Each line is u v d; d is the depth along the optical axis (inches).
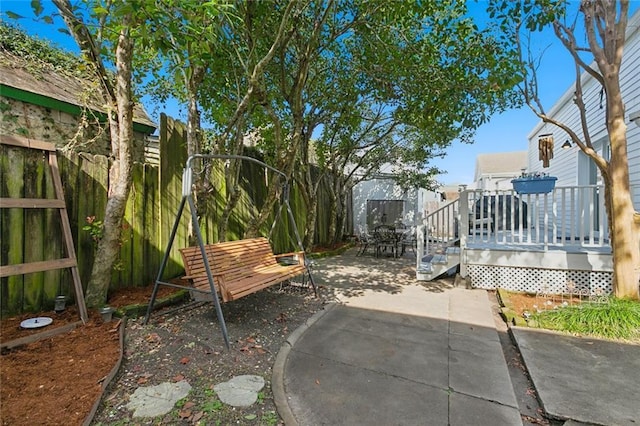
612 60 140.0
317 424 73.1
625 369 97.6
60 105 193.5
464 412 77.4
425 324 134.5
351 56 229.5
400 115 244.7
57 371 87.7
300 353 107.5
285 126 264.8
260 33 172.6
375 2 172.1
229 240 217.6
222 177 209.0
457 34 176.4
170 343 109.7
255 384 87.6
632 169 194.1
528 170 430.6
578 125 274.7
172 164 175.8
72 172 133.6
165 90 222.1
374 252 356.2
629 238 139.7
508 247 199.3
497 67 169.5
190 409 76.0
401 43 207.9
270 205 203.5
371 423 73.4
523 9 152.5
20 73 190.4
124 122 131.2
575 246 200.1
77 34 127.0
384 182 511.5
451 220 249.1
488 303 163.9
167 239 172.1
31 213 121.3
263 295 172.9
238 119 176.6
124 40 125.0
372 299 169.3
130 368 92.9
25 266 108.0
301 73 190.1
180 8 101.6
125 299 141.1
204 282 131.4
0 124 173.6
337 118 282.2
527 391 89.6
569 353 108.0
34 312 122.8
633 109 191.9
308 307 154.2
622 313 125.1
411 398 82.7
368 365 99.7
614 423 74.0
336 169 378.3
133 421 71.1
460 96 177.2
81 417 70.2
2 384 80.4
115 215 132.6
